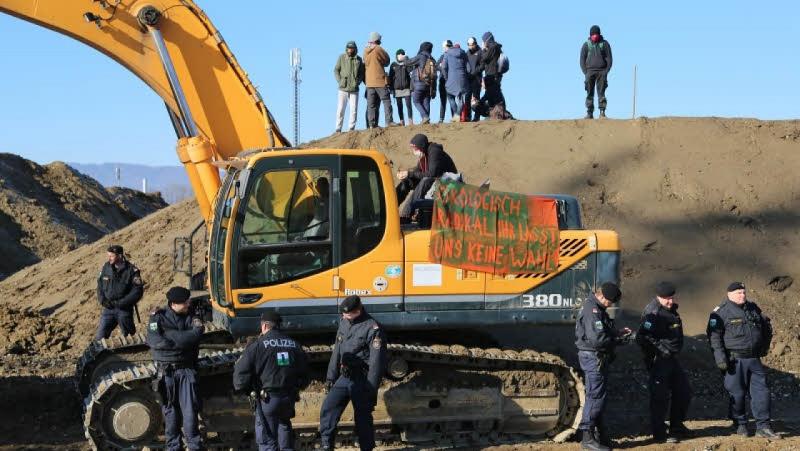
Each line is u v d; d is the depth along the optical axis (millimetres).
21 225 34406
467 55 17703
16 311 15719
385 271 9109
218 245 9180
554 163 16031
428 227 9664
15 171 39688
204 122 10328
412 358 9320
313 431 9320
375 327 8422
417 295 9188
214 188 10016
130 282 11477
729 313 9859
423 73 17406
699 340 13094
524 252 9453
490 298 9367
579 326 9297
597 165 15992
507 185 15516
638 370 12516
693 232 14875
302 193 9047
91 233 38125
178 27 10227
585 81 17469
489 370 9641
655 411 9750
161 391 8383
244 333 8859
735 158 16250
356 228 9070
